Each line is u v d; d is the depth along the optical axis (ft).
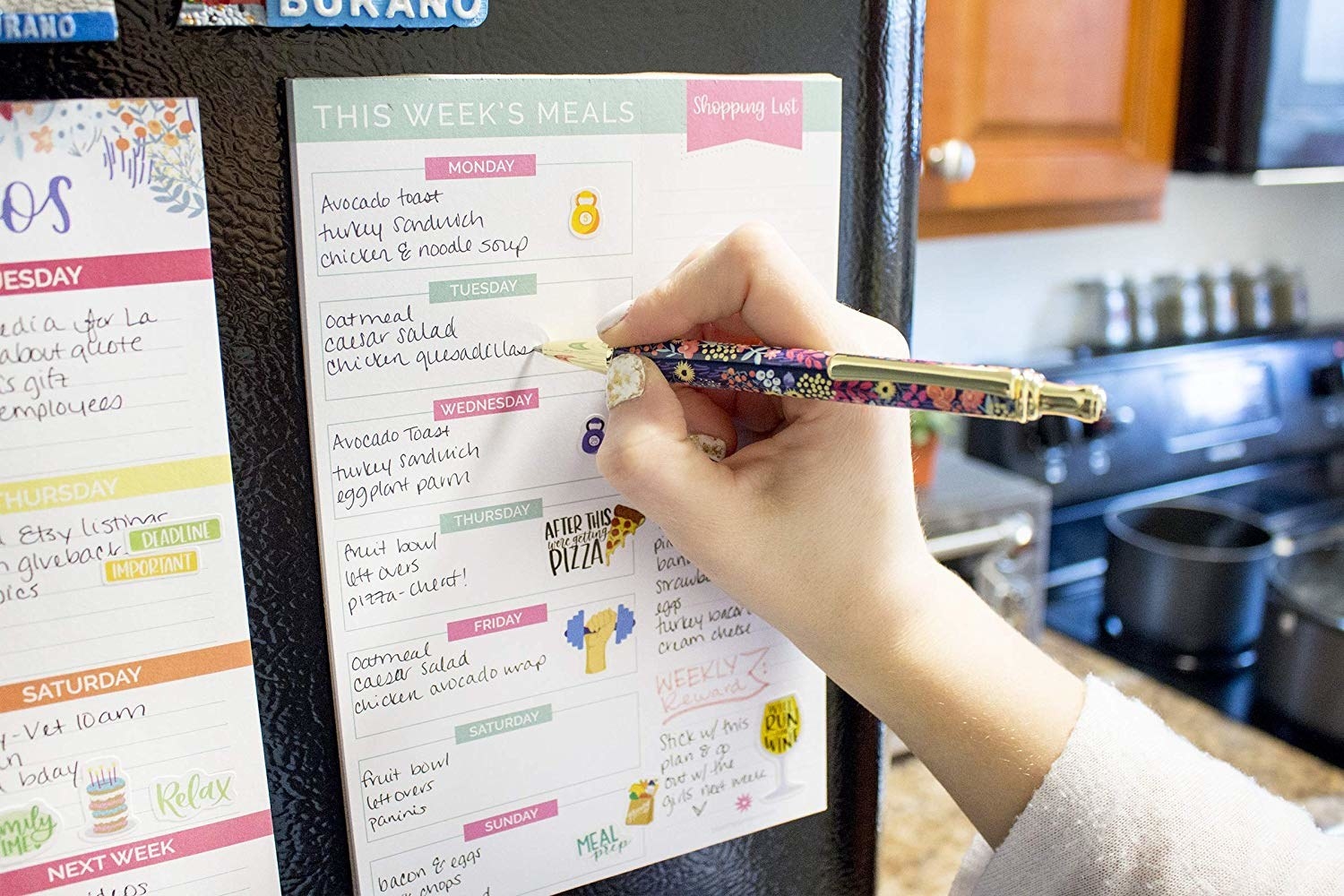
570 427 1.58
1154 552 4.90
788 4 1.62
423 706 1.56
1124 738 1.65
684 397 1.66
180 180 1.29
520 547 1.58
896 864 3.62
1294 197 6.91
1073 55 4.26
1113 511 5.87
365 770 1.54
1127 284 6.19
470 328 1.48
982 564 4.55
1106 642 5.13
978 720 1.67
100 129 1.24
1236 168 4.54
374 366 1.43
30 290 1.24
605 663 1.69
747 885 1.91
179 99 1.27
